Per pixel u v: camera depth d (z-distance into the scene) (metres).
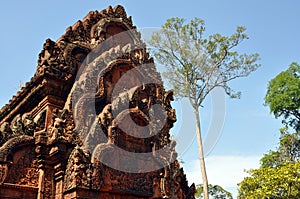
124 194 12.92
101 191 12.15
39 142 12.01
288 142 33.72
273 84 37.06
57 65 13.70
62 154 11.92
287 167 23.86
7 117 15.73
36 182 11.93
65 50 14.29
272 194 23.41
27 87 14.14
